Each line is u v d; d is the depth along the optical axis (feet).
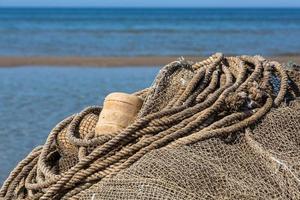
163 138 16.89
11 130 43.65
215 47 129.80
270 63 18.83
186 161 16.03
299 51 118.32
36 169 18.66
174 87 17.95
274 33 191.93
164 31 202.28
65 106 53.98
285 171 15.93
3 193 18.83
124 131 17.07
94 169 16.89
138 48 130.21
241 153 16.67
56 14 525.75
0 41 153.48
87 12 625.41
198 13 597.11
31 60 99.45
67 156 18.11
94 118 18.75
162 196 15.37
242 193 15.49
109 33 188.85
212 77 18.10
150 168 15.99
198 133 16.85
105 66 90.84
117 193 15.81
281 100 18.04
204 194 15.51
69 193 16.97
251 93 17.49
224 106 17.44
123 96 17.92
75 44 143.23
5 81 71.61
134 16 445.78
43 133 43.04
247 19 382.42
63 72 82.17
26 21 322.34
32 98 58.08
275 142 16.97
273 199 15.46
